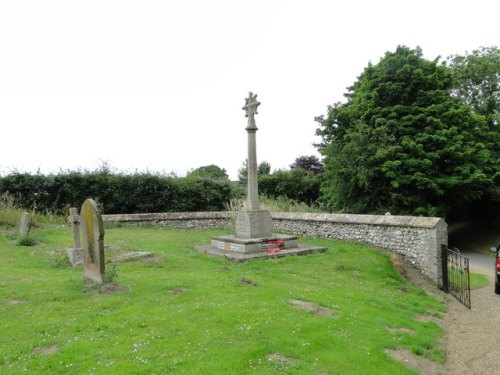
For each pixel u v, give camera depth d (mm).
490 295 12094
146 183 23594
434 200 23016
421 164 20750
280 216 19672
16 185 20375
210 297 7797
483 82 32344
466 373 6406
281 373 4926
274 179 32531
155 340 5613
